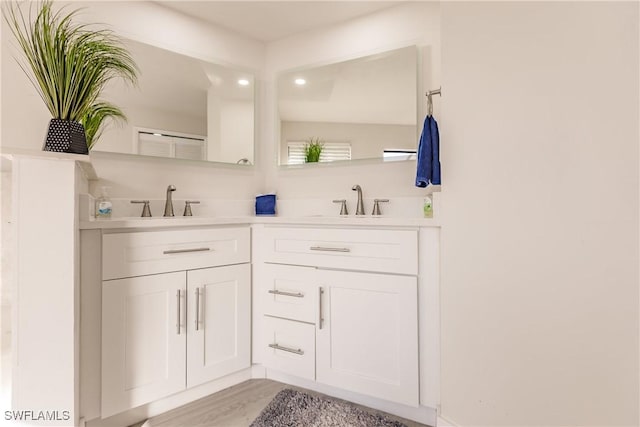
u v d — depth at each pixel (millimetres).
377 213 2346
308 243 1906
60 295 1269
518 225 1285
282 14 2473
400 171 2336
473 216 1441
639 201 998
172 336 1738
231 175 2650
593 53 1093
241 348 2006
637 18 999
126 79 2143
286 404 1789
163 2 2305
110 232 1562
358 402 1829
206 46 2531
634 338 1011
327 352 1835
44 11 1432
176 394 1791
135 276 1630
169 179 2340
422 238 1634
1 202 1715
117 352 1565
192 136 2422
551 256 1195
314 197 2645
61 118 1357
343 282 1800
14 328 1219
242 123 2688
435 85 2248
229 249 1969
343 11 2443
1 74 1767
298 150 2689
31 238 1239
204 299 1858
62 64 1353
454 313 1508
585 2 1113
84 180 1692
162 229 1717
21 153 1142
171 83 2342
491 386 1369
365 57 2455
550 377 1199
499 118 1354
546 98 1212
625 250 1027
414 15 2314
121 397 1571
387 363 1684
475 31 1453
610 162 1056
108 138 2074
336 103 2557
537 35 1240
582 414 1121
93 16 2041
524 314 1270
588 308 1107
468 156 1467
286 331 1965
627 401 1025
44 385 1249
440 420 1552
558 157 1179
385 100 2389
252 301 2070
